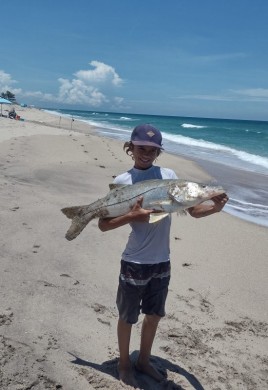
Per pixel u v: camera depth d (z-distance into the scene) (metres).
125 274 1.71
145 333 1.82
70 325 2.06
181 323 2.40
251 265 3.46
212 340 2.29
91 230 3.64
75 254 3.03
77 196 4.91
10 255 2.77
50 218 3.71
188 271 3.19
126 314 1.72
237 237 4.17
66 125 20.20
